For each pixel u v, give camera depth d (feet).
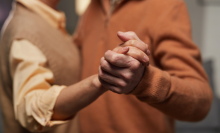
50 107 2.57
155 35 3.02
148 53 2.36
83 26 3.92
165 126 3.21
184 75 2.89
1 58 3.11
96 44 3.44
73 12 12.82
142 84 2.43
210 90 2.92
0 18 10.88
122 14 3.29
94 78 2.46
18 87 2.75
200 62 3.14
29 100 2.67
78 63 3.51
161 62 3.05
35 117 2.58
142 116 3.19
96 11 3.70
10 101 3.27
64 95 2.54
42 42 3.07
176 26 3.01
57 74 3.14
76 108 2.54
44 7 3.45
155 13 3.08
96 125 3.31
